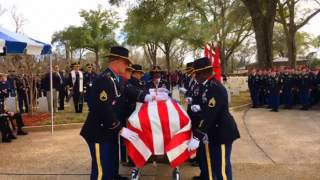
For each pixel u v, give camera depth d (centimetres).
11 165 696
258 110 1645
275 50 6781
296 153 780
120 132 467
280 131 1052
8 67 1642
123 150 561
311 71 1667
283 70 1714
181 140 479
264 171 646
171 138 484
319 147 835
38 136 1002
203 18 4659
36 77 1529
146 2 2759
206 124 455
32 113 1388
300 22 3928
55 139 952
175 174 568
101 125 465
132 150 483
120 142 542
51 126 1083
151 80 821
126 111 539
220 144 470
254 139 933
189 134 488
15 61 1538
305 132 1033
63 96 1527
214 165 482
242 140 922
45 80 1440
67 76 1593
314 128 1102
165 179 600
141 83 762
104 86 455
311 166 677
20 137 988
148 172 635
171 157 473
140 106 525
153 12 2791
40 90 1641
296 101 1677
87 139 470
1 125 920
